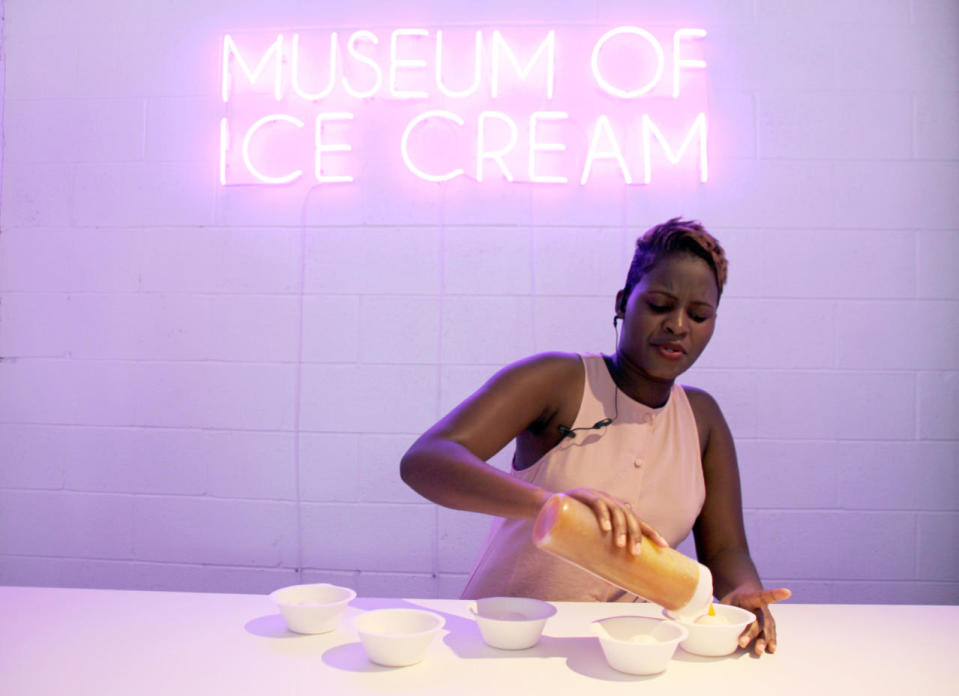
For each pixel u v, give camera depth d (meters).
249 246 2.27
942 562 2.14
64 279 2.30
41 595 1.05
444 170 2.24
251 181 2.28
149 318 2.28
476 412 1.08
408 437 2.22
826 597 2.15
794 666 0.82
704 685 0.76
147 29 2.33
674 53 2.21
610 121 2.22
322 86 2.28
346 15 2.28
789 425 2.17
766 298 2.19
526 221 2.22
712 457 1.27
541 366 1.15
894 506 2.15
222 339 2.26
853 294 2.18
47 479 2.27
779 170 2.20
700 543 1.25
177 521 2.24
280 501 2.23
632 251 2.20
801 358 2.18
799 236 2.19
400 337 2.24
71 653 0.82
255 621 0.95
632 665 0.77
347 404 2.24
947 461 2.15
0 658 0.80
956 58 2.21
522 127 2.23
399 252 2.25
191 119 2.30
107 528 2.25
